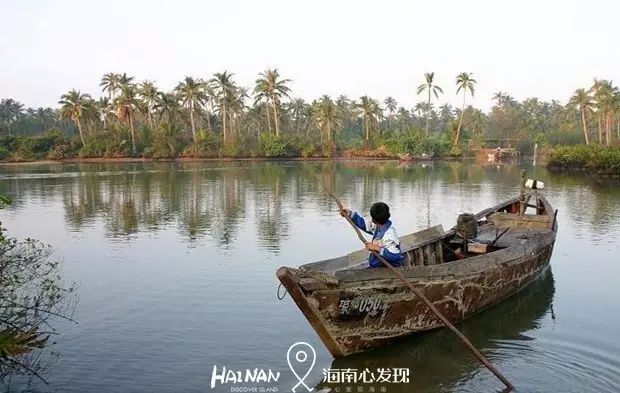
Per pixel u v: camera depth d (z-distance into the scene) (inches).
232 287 411.8
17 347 279.6
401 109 4613.7
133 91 2829.7
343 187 1246.9
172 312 356.2
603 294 390.0
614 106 2652.6
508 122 3816.4
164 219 753.6
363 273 268.8
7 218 772.0
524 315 345.7
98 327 329.1
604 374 262.4
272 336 315.6
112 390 250.1
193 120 2940.5
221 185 1285.7
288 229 666.8
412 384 256.7
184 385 256.1
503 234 442.9
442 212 826.8
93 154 2842.0
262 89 2999.5
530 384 253.6
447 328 321.7
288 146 2967.5
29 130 4207.7
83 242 589.6
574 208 848.3
